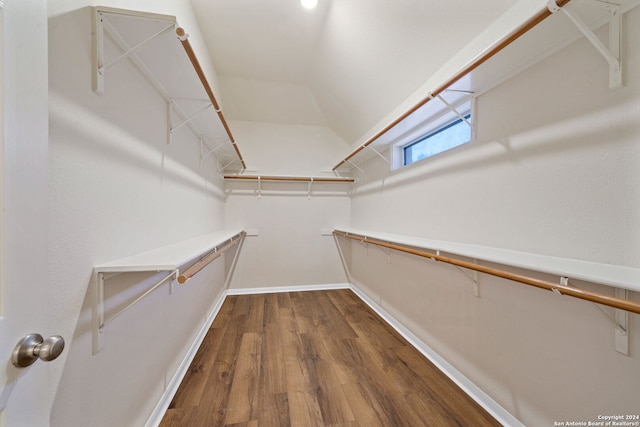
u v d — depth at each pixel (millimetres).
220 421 1190
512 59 1045
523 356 1087
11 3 411
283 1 1774
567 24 836
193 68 1065
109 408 855
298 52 2330
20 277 421
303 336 2033
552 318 976
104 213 837
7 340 394
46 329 470
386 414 1224
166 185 1339
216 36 2102
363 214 3027
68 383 680
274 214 3242
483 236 1319
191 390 1398
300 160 3301
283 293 3182
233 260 3145
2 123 395
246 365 1633
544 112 1010
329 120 3240
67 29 682
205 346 1878
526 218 1089
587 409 866
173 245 1352
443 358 1587
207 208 2240
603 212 828
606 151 819
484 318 1286
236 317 2424
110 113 874
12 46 411
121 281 921
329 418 1202
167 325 1338
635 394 756
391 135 2053
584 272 726
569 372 918
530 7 981
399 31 1557
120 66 929
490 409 1233
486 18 1165
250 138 3178
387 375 1521
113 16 794
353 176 3348
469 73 1137
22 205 427
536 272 1027
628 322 771
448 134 1850
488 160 1285
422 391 1384
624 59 771
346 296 3074
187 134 1687
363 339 1981
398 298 2156
